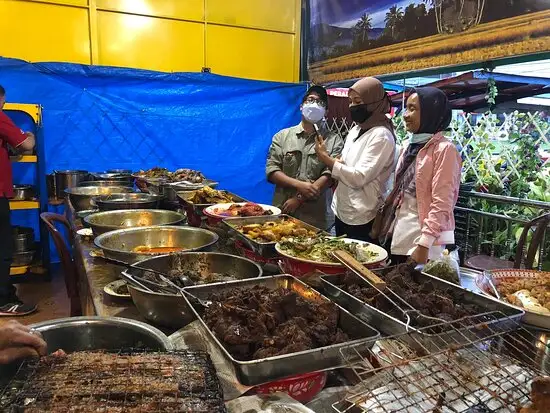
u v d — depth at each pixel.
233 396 0.95
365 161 2.93
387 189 3.15
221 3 5.80
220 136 5.65
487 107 4.32
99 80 5.09
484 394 0.90
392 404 0.88
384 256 1.85
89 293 1.76
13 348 1.09
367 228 3.11
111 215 2.58
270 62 6.23
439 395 0.86
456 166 2.37
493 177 4.07
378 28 4.37
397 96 4.37
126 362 0.96
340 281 1.47
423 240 2.31
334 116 5.38
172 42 5.69
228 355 0.92
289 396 0.95
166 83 5.33
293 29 6.23
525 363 1.02
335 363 0.96
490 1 3.06
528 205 3.30
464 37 3.31
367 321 1.22
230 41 5.96
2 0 4.87
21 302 4.07
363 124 3.09
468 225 3.95
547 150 4.09
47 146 5.02
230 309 1.10
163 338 1.11
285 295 1.17
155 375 0.91
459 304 1.31
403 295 1.30
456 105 4.43
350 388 0.98
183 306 1.27
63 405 0.81
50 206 4.91
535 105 4.35
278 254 1.90
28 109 4.49
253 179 5.89
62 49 5.20
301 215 3.78
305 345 0.98
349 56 4.93
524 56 2.92
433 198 2.36
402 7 3.98
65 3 5.11
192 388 0.87
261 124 5.77
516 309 1.20
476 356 1.02
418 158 2.49
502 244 3.89
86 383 0.88
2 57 4.67
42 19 5.06
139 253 1.73
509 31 2.95
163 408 0.80
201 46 5.84
